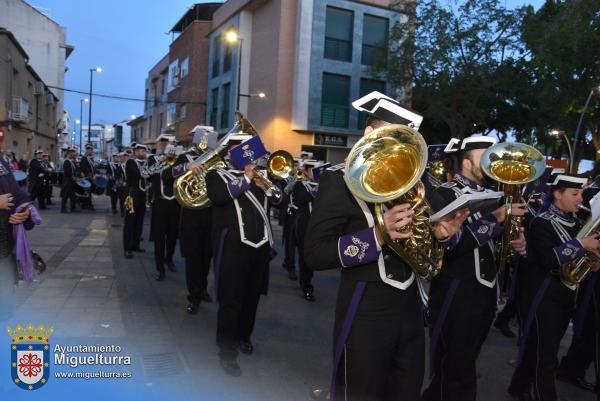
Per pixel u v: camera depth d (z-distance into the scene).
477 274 3.35
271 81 23.25
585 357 4.54
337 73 23.14
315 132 23.22
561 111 17.27
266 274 4.69
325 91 23.20
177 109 34.41
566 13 15.29
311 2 22.42
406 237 2.15
